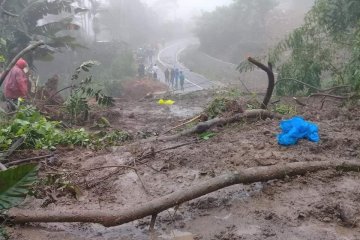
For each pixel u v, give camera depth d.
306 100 9.17
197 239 3.12
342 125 5.95
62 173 4.36
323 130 5.64
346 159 4.50
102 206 3.68
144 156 4.84
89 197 3.88
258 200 3.66
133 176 4.30
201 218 3.43
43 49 15.72
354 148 4.88
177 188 3.97
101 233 3.29
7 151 4.99
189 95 11.99
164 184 4.08
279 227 3.21
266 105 7.34
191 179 4.15
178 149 5.11
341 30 10.27
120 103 11.20
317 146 4.86
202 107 9.97
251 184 3.97
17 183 2.82
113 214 3.26
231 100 6.87
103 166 4.62
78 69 8.16
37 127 5.64
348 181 3.97
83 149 5.64
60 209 3.63
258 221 3.32
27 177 2.85
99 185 4.12
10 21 15.17
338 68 10.14
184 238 3.15
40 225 3.41
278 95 10.40
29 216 3.34
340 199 3.59
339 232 3.12
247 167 4.31
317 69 9.98
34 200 3.83
